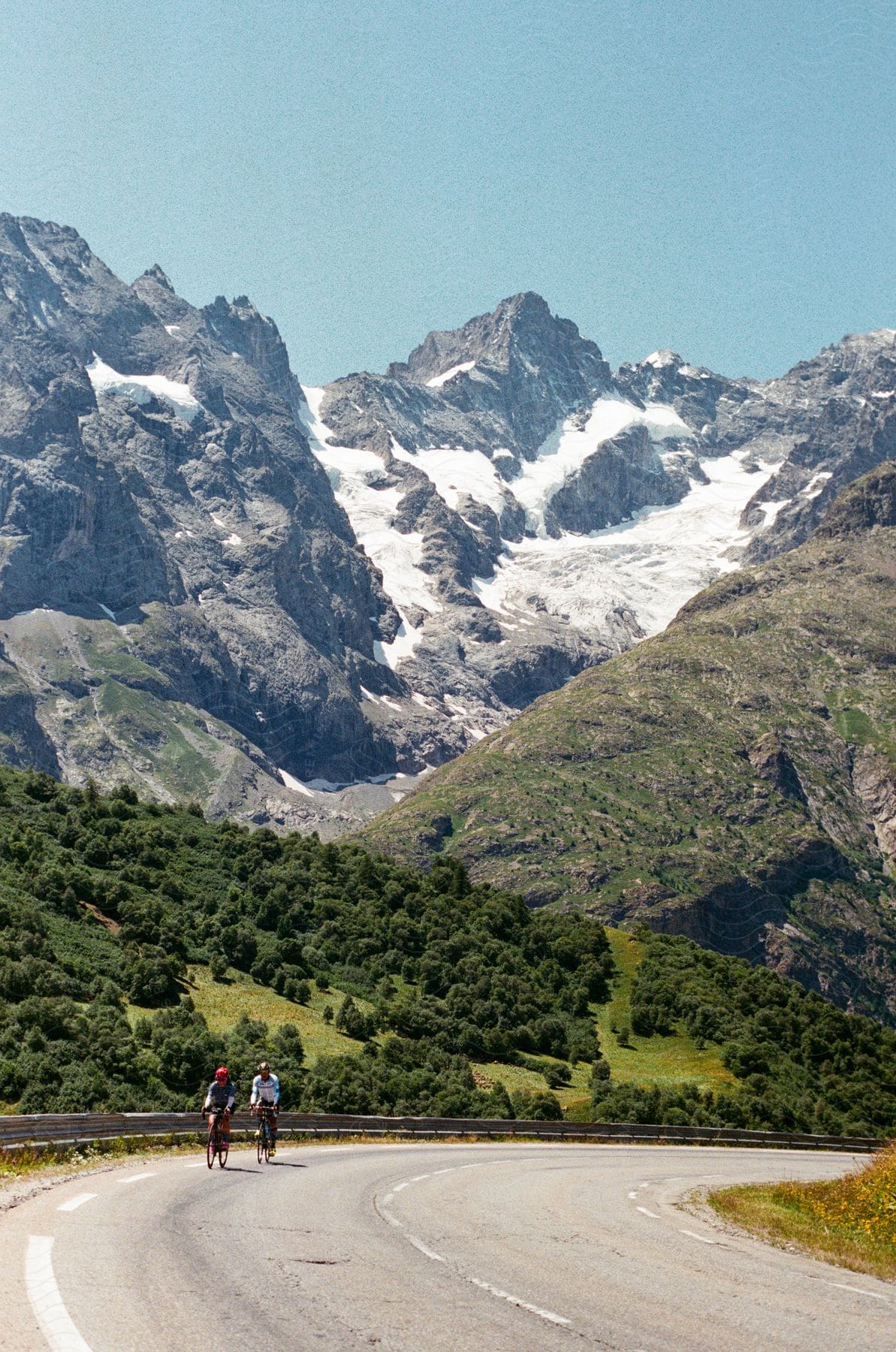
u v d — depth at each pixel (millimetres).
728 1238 31406
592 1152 81375
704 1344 17359
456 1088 116312
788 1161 87312
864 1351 17516
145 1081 95000
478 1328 17406
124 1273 19578
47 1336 15406
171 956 155250
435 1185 41281
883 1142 127688
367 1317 17703
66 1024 103938
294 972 167750
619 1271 23609
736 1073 168375
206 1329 16375
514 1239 27453
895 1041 196625
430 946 193500
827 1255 29203
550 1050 169625
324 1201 32844
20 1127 40938
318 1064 115000
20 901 156000
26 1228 23688
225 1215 28062
